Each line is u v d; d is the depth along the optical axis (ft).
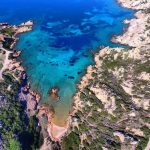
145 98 329.72
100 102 339.16
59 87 382.01
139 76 365.40
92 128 312.29
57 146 311.68
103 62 410.52
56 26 515.09
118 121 309.63
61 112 346.95
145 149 274.77
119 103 328.08
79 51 445.37
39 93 377.91
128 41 449.48
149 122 298.35
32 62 430.20
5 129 315.78
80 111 339.16
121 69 386.32
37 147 312.71
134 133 292.20
